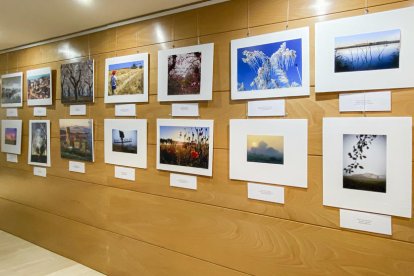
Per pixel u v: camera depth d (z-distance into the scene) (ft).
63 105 9.08
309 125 5.10
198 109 6.37
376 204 4.55
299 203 5.23
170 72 6.70
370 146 4.58
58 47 9.16
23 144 10.34
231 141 5.89
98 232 8.27
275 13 5.42
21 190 10.44
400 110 4.39
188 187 6.54
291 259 5.32
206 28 6.25
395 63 4.38
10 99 10.67
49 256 9.16
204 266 6.36
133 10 6.88
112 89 7.78
